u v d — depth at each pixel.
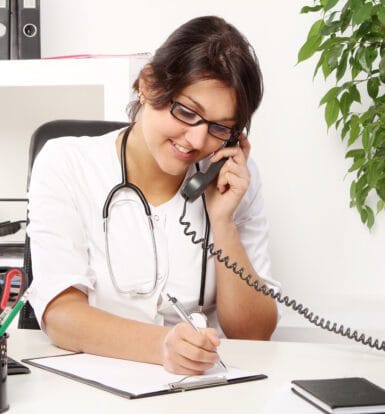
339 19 2.29
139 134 1.56
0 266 2.23
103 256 1.56
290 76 2.61
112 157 1.61
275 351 1.32
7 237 2.29
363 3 2.13
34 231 1.50
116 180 1.59
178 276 1.58
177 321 1.60
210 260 1.60
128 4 2.64
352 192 2.42
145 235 1.57
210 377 1.12
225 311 1.57
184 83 1.34
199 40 1.35
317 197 2.63
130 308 1.55
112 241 1.56
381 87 2.54
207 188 1.60
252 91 1.38
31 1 2.44
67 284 1.39
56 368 1.18
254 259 1.70
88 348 1.28
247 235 1.72
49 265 1.44
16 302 1.02
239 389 1.08
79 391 1.06
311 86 2.60
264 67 2.62
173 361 1.15
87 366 1.19
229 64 1.33
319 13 2.57
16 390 1.06
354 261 2.63
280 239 2.66
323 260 2.64
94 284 1.54
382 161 2.23
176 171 1.45
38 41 2.45
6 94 2.67
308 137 2.62
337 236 2.63
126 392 1.04
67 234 1.50
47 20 2.64
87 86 2.58
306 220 2.64
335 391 1.00
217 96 1.35
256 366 1.21
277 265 2.67
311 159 2.62
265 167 2.65
